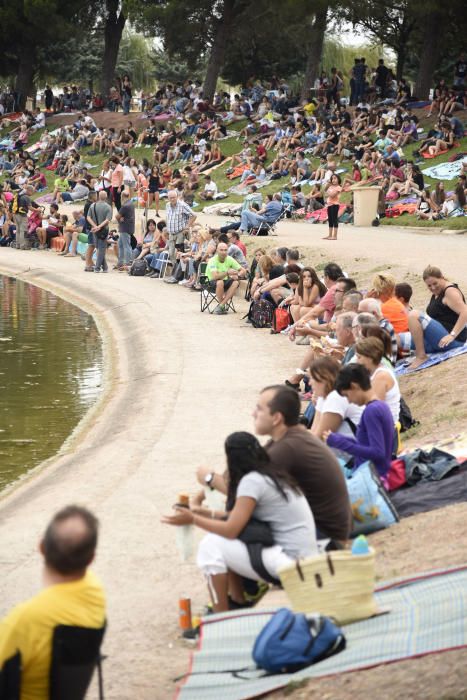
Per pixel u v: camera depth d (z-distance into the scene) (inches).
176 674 240.7
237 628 241.9
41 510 395.5
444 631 217.2
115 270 1272.1
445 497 335.9
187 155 2085.4
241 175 1877.5
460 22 2066.9
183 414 548.7
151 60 3602.4
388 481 352.2
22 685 173.5
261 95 2352.4
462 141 1700.3
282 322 784.9
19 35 2748.5
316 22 2219.5
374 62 3203.7
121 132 2308.1
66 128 2429.9
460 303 581.6
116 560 325.7
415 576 249.8
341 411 351.9
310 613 231.0
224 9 2375.7
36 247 1536.7
